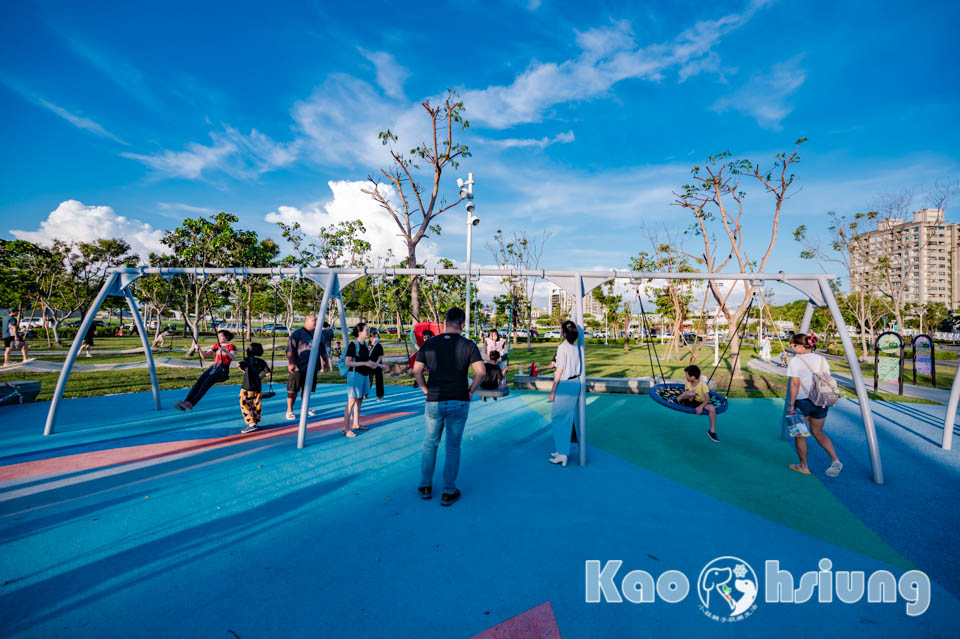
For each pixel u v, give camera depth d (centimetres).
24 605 254
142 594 266
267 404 902
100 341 3397
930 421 792
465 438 643
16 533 341
